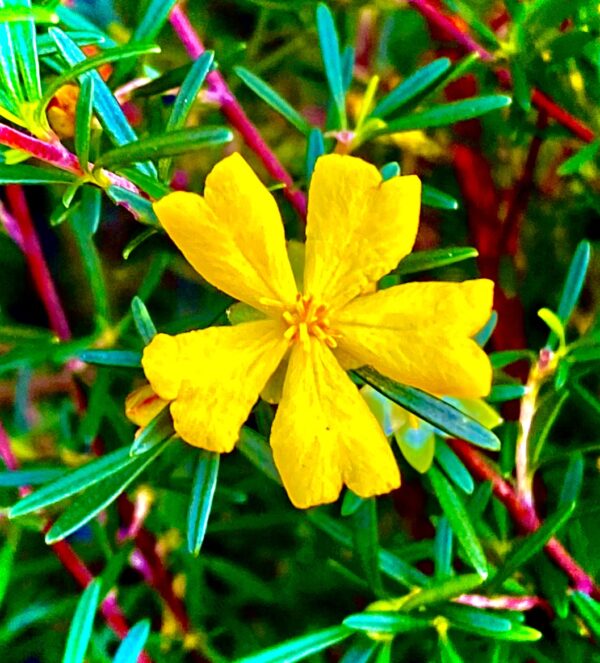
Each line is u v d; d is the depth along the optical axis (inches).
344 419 2.7
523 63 3.7
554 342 3.4
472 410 3.2
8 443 3.7
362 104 3.9
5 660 4.3
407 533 4.2
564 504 3.4
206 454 2.9
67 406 4.6
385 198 2.7
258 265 2.8
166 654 4.0
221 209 2.7
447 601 3.2
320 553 3.9
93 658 3.8
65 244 5.5
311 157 3.5
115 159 2.8
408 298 2.7
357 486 2.7
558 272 4.7
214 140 2.7
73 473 2.9
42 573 4.3
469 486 3.2
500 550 3.5
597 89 3.8
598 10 3.7
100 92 3.0
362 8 4.5
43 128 2.8
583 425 4.4
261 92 3.7
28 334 4.3
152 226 2.9
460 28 4.1
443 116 3.3
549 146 4.5
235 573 4.2
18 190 4.0
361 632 3.2
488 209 4.2
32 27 2.8
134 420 2.9
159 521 4.1
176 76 3.4
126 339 4.0
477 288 2.7
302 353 2.8
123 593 4.3
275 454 2.7
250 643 4.2
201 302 5.0
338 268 2.8
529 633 3.1
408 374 2.7
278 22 4.7
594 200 4.2
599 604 3.2
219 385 2.7
